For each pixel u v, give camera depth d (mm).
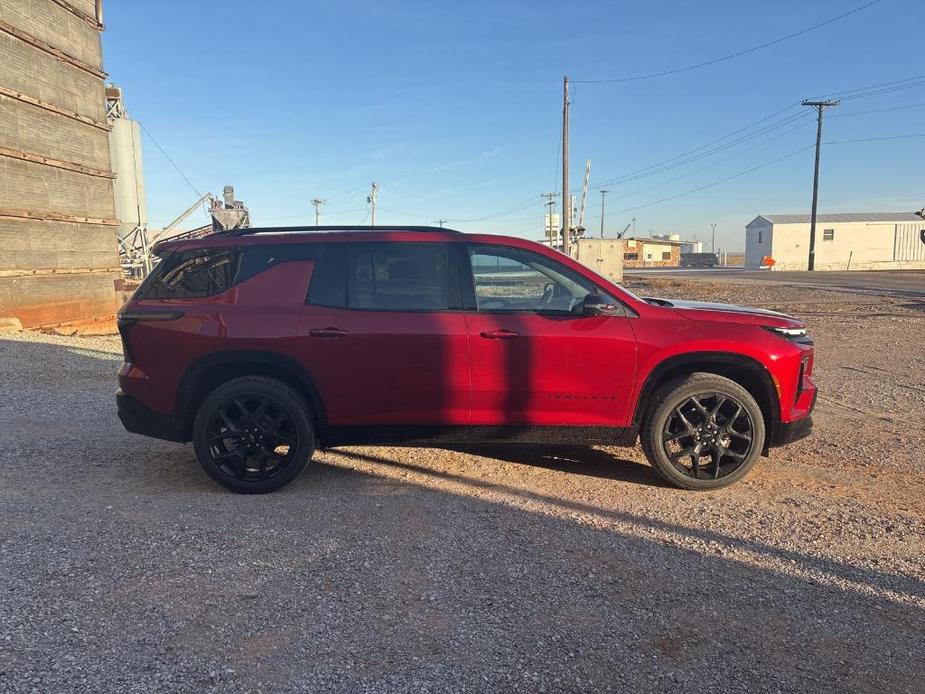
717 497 4676
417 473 5152
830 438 6219
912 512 4414
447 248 4848
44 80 14875
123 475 5090
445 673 2670
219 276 4832
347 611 3115
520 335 4652
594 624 3035
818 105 52469
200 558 3625
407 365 4660
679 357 4691
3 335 12086
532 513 4336
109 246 17391
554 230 49156
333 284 4773
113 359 10500
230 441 4750
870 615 3143
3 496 4586
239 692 2531
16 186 13938
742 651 2850
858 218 74625
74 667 2650
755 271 60812
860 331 14055
